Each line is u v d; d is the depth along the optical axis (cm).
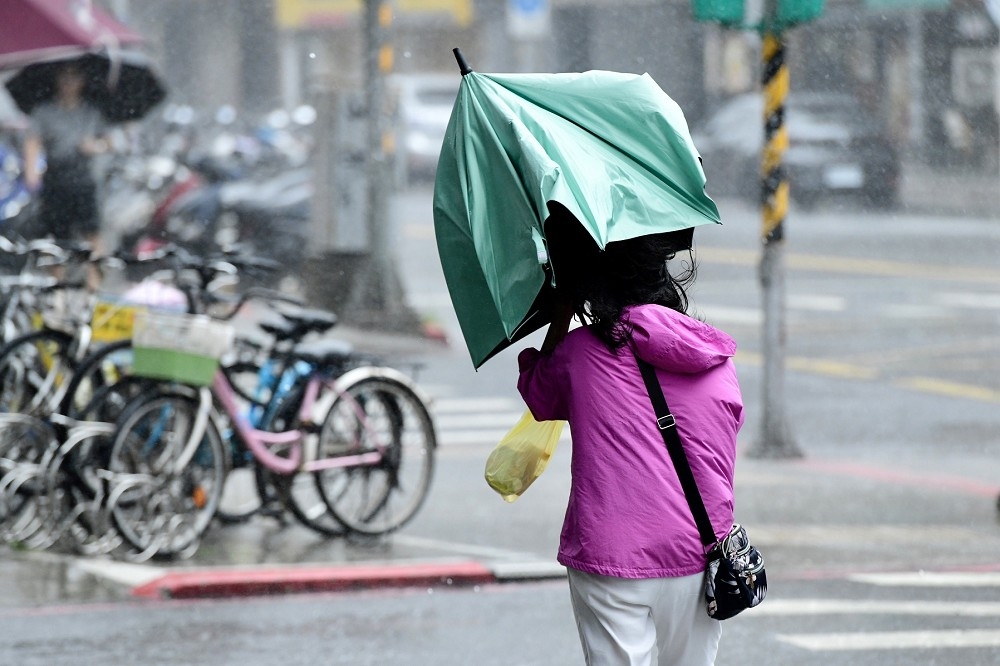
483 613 2541
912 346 6031
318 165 5934
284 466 2942
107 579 2714
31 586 2661
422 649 2298
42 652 2252
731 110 11788
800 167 10712
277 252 7206
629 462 1321
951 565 2902
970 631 2392
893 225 10175
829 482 3772
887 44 13388
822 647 2295
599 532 1313
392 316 5934
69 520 2831
